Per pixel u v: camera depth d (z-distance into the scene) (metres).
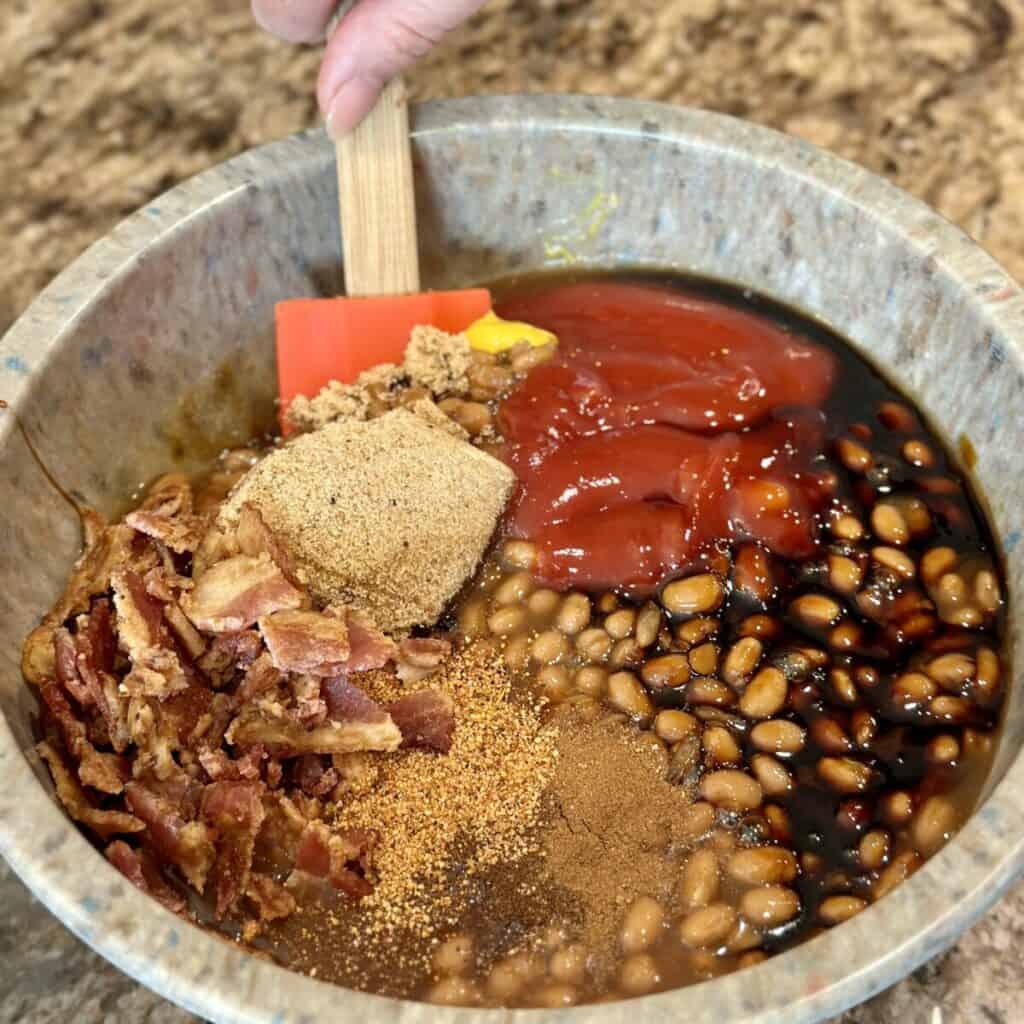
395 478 0.35
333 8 0.36
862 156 0.46
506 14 0.51
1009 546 0.34
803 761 0.32
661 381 0.37
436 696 0.32
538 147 0.39
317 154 0.38
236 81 0.50
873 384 0.38
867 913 0.25
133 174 0.47
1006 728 0.31
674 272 0.41
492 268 0.42
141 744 0.30
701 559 0.35
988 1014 0.29
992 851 0.26
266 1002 0.25
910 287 0.36
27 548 0.33
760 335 0.39
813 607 0.34
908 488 0.36
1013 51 0.50
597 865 0.31
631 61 0.49
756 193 0.39
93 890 0.26
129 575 0.32
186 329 0.37
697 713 0.33
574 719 0.33
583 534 0.35
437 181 0.39
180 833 0.29
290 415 0.38
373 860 0.30
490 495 0.35
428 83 0.48
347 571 0.34
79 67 0.51
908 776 0.31
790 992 0.24
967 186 0.45
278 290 0.39
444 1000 0.29
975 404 0.35
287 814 0.30
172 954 0.25
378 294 0.38
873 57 0.50
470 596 0.35
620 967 0.29
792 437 0.37
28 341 0.34
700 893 0.30
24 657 0.31
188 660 0.32
